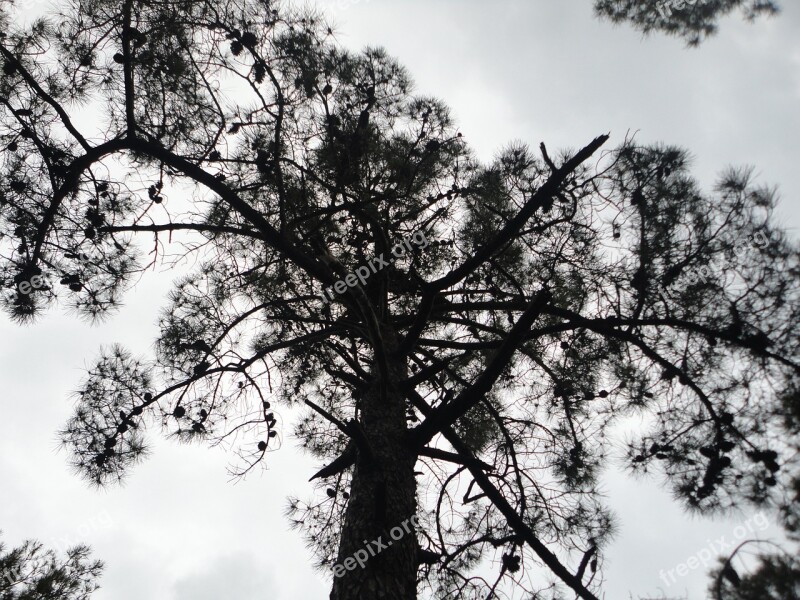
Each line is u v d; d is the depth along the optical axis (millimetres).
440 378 6570
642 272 4887
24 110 4762
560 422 5863
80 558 6379
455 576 5641
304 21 5055
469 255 5828
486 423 6285
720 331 4488
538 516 5406
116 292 5316
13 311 5027
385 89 5402
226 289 6105
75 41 4844
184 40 4781
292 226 5008
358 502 4242
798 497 3658
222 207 5469
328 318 6090
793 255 4332
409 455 4625
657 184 4910
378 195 5371
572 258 5582
